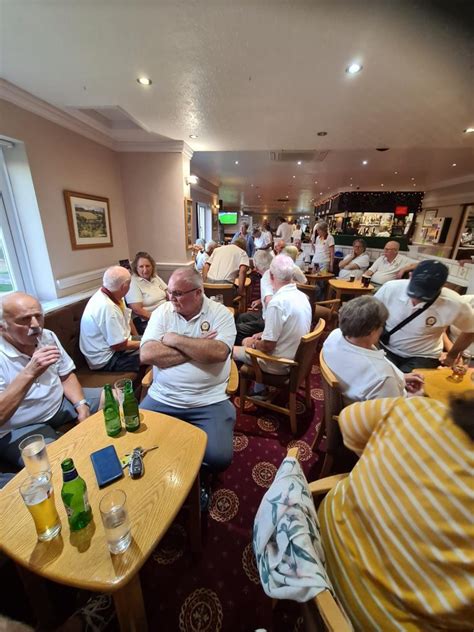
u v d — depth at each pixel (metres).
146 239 3.69
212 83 1.80
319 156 4.54
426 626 0.47
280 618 0.94
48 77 1.76
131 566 0.62
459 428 0.49
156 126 2.69
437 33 1.29
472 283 2.92
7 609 0.94
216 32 1.32
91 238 2.90
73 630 0.84
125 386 1.06
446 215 6.82
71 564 0.62
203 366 1.34
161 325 1.41
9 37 1.37
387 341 1.86
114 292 1.78
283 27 1.28
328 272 4.71
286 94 1.93
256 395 2.12
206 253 4.55
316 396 2.18
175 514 0.74
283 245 4.12
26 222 2.21
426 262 1.55
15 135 1.96
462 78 1.66
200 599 0.98
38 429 1.20
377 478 0.58
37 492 0.68
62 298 2.43
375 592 0.54
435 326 1.66
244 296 3.74
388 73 1.64
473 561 0.42
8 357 1.19
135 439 0.98
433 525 0.47
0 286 2.12
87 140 2.79
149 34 1.34
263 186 8.61
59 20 1.24
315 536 0.65
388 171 5.72
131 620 0.73
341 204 8.30
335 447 1.25
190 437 1.00
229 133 2.85
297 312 1.62
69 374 1.43
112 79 1.77
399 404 0.64
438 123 2.39
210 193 8.21
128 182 3.49
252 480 1.45
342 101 2.01
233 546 1.15
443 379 1.29
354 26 1.26
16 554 0.64
